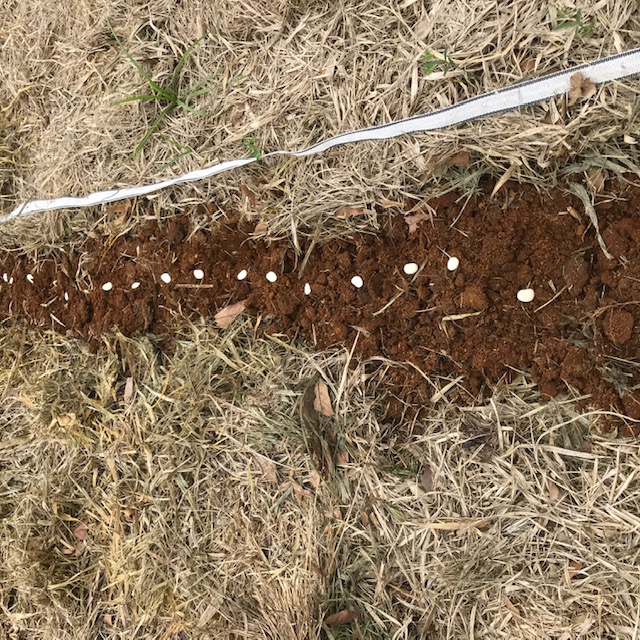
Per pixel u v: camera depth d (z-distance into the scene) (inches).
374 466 57.1
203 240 63.7
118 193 65.5
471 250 53.6
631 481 50.2
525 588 52.2
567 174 50.4
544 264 51.6
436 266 54.8
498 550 53.1
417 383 57.1
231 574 60.7
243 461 61.8
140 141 64.8
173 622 62.1
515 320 53.1
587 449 51.9
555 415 52.7
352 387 58.5
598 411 50.9
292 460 59.5
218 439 62.7
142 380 66.7
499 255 52.4
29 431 72.9
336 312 59.1
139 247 66.7
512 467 52.8
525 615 51.9
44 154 71.4
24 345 75.0
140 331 67.6
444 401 56.3
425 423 57.1
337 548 57.6
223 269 63.2
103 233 68.6
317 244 59.8
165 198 64.7
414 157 53.1
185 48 63.7
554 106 47.7
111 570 66.5
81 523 68.9
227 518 61.7
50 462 71.1
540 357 52.8
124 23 65.7
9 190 75.6
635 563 49.4
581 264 50.1
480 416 54.8
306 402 58.9
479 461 54.1
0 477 73.6
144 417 65.1
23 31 72.1
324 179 57.2
